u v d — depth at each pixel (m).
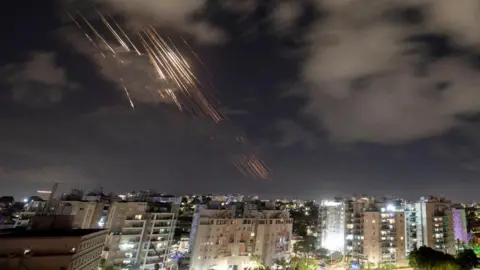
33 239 48.97
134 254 101.56
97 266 64.94
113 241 99.19
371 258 138.88
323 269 130.12
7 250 47.06
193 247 110.62
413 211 157.88
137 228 103.56
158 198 175.88
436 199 163.75
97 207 107.31
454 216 162.12
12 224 107.06
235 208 127.19
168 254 111.19
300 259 130.12
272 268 122.19
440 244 151.75
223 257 114.06
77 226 96.94
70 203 104.75
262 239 124.94
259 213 129.38
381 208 148.88
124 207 104.00
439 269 99.50
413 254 111.00
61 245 51.19
